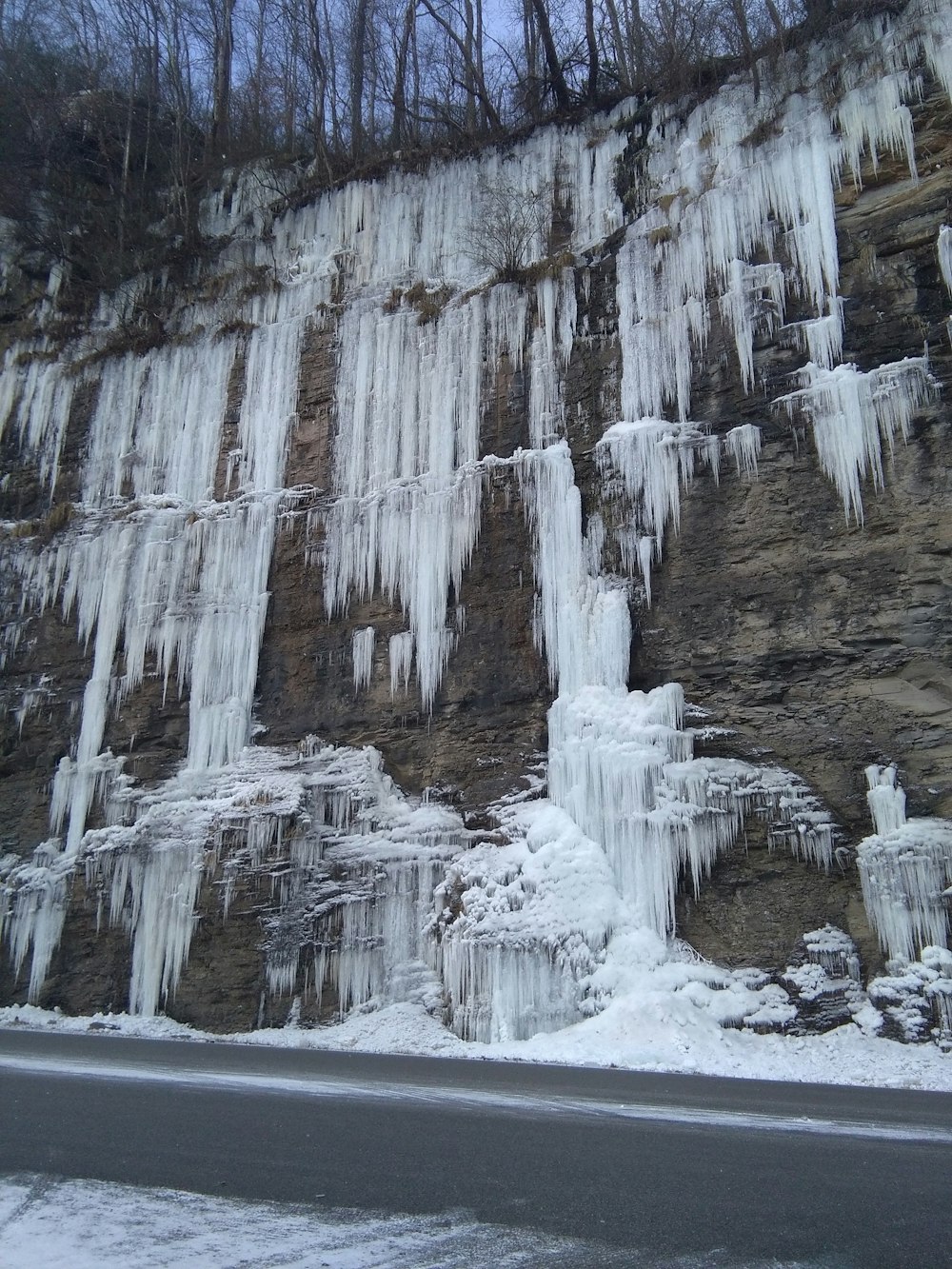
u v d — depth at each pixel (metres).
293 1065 9.82
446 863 14.97
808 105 16.55
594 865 13.28
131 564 20.33
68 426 23.33
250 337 21.75
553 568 16.36
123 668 19.64
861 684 13.40
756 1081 9.60
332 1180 4.55
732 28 19.02
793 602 14.20
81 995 16.61
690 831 13.12
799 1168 4.91
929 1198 4.38
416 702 17.00
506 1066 10.09
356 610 18.11
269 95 27.36
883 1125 6.34
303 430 20.22
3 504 23.30
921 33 15.77
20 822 19.38
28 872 18.36
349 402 19.86
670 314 16.75
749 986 12.18
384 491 18.45
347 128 26.08
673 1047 10.84
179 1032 14.80
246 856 15.71
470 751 16.25
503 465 17.34
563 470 16.70
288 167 24.86
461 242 21.02
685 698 14.57
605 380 17.19
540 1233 3.78
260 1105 6.66
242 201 24.83
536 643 16.23
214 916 15.55
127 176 25.62
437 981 13.91
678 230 17.16
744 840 13.09
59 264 25.69
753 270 16.08
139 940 16.25
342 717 17.55
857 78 16.14
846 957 12.04
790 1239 3.74
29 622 21.20
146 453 22.08
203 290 23.34
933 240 14.73
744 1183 4.59
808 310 15.50
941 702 12.81
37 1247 3.51
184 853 16.20
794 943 12.34
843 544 14.06
